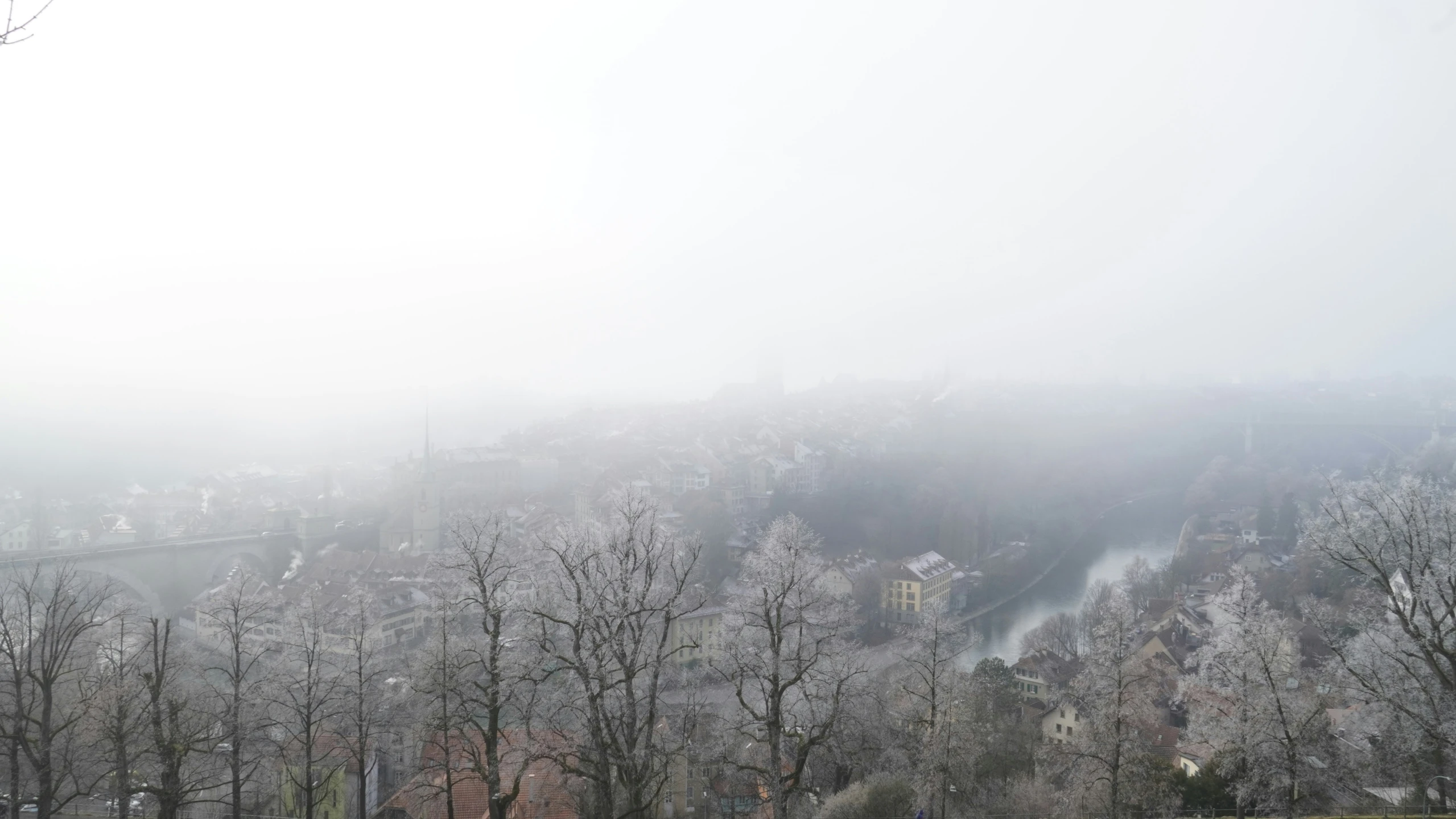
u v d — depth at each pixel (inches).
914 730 1990.7
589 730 1353.3
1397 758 1684.3
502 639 1391.5
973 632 5113.2
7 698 1823.3
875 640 4699.8
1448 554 1485.0
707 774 1953.7
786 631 1549.0
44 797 1481.3
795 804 1988.2
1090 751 1674.5
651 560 1392.7
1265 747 1562.5
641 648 1438.2
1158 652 3550.7
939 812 1871.3
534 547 1504.7
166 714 1632.6
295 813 2041.1
